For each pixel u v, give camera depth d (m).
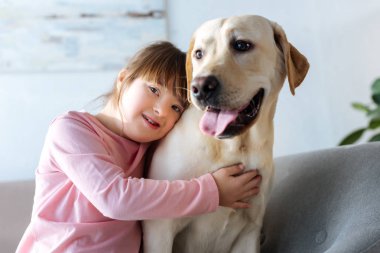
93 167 1.01
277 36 1.12
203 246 1.18
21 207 1.59
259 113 1.05
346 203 1.09
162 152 1.14
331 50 2.56
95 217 1.06
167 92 1.15
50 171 1.12
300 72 1.13
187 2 2.46
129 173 1.14
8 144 2.24
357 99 2.52
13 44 2.28
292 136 2.52
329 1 2.56
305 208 1.24
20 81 2.27
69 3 2.33
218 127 0.98
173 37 2.44
